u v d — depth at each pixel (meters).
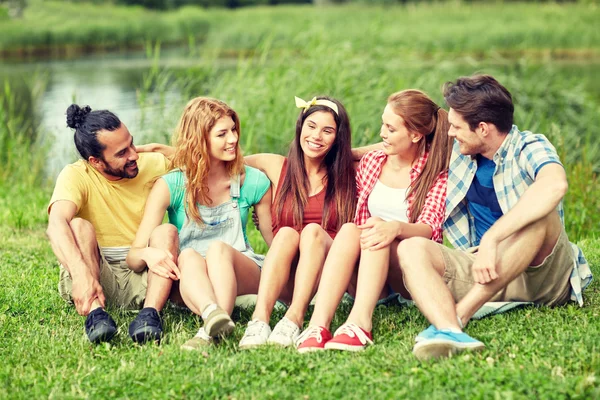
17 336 3.49
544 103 10.49
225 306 3.31
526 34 22.06
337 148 3.81
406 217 3.73
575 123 10.16
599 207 6.48
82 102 13.10
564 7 27.22
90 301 3.38
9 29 26.89
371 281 3.26
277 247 3.40
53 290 4.18
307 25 10.48
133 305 3.81
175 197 3.76
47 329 3.55
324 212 3.84
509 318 3.44
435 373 2.83
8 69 19.88
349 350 3.11
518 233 3.20
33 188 7.87
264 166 3.99
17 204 6.96
